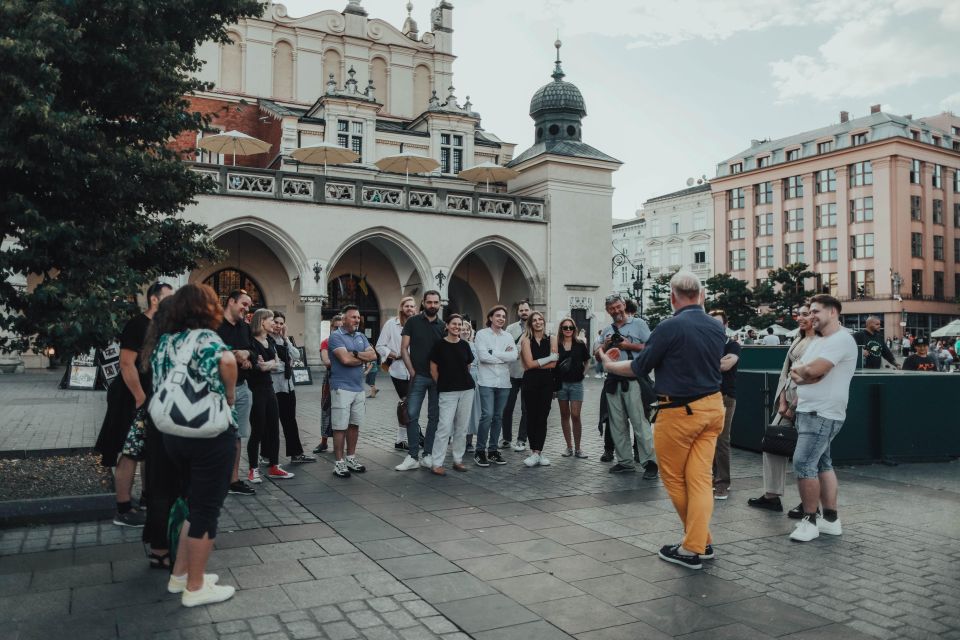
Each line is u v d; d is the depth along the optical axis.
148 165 7.24
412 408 8.05
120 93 7.15
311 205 23.36
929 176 55.19
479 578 4.43
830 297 5.32
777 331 33.41
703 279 64.25
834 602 4.08
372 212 24.38
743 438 9.64
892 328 52.44
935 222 55.97
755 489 7.17
